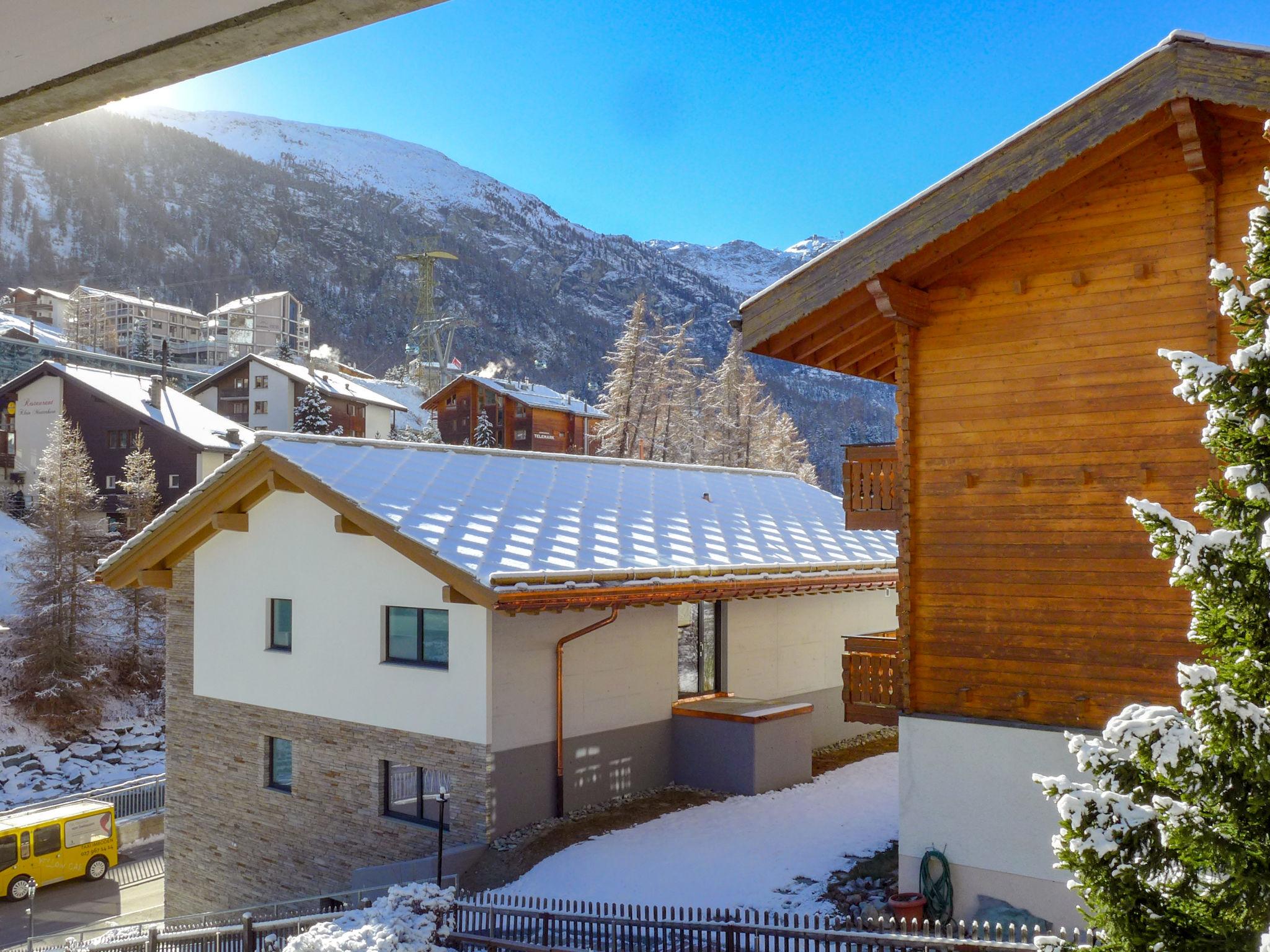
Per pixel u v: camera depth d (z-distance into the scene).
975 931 9.12
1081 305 10.76
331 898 16.14
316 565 17.39
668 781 18.17
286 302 141.88
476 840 15.01
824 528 23.27
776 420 82.19
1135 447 10.40
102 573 19.55
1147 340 10.38
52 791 33.97
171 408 55.62
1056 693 10.73
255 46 1.31
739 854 14.22
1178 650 10.10
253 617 18.36
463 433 71.25
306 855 17.22
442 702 15.59
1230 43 9.27
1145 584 10.30
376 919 11.15
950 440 11.52
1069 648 10.69
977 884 10.95
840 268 11.43
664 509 20.66
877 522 12.96
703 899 12.69
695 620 19.81
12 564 41.34
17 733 37.31
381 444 18.98
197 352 117.25
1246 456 5.89
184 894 19.08
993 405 11.26
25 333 98.62
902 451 11.71
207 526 18.69
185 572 19.61
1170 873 6.16
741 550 19.44
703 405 74.00
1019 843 10.73
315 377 74.12
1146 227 10.43
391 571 16.30
